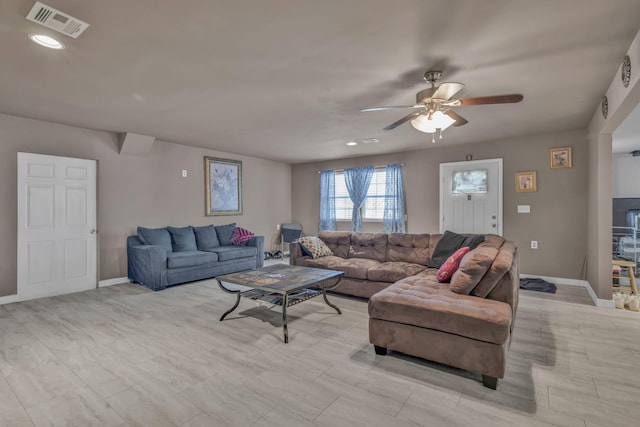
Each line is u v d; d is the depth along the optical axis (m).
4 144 3.79
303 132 4.71
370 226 6.71
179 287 4.56
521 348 2.63
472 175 5.44
